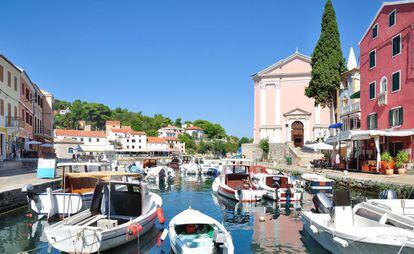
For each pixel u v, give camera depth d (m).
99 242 10.78
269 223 16.25
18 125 37.22
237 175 25.83
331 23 41.31
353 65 45.00
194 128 163.38
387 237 9.16
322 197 15.58
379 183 20.86
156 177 36.69
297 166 43.53
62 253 11.66
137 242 12.52
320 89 41.84
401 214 11.11
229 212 19.00
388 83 30.00
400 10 28.45
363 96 34.38
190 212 13.80
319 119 57.72
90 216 13.48
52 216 15.65
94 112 153.00
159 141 120.88
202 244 11.38
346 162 33.59
